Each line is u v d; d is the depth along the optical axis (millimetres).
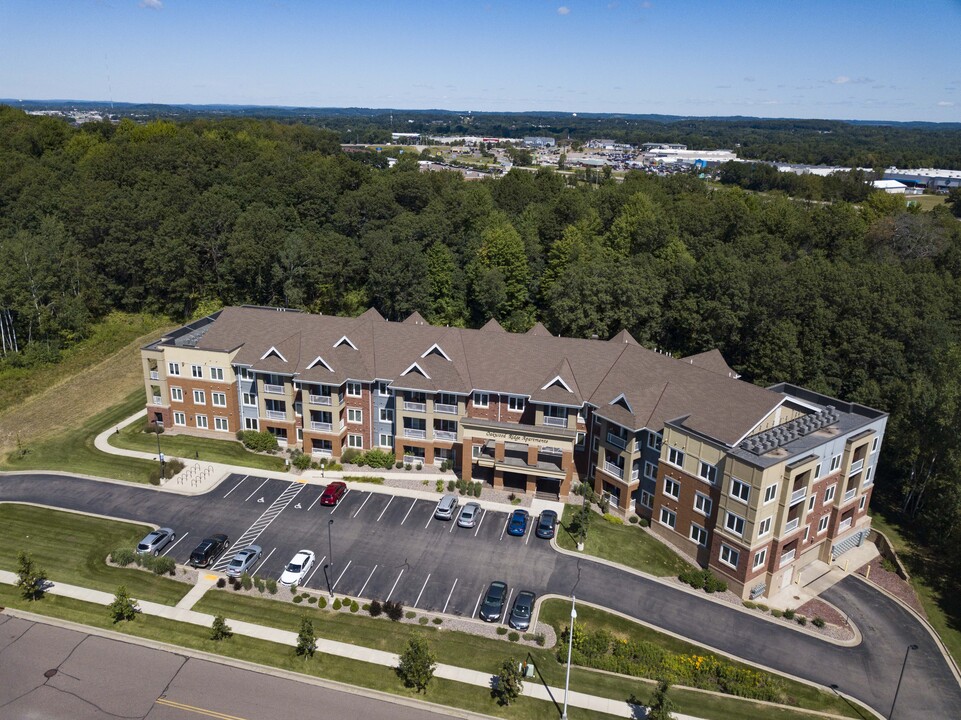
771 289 84562
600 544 55312
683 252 107062
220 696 39312
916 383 64250
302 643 42125
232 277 106625
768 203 139375
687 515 54219
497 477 62719
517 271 107500
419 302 103500
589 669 42406
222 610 46469
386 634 44656
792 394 62281
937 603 50750
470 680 41094
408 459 66688
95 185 115062
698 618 47562
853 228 120438
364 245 108562
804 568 54344
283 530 55906
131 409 77938
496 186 156375
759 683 41562
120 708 38219
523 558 53094
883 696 41500
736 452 49438
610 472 60906
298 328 70625
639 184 151750
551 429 60562
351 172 145750
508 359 65875
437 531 56250
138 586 48625
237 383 70125
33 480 62656
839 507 54125
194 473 64312
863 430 54594
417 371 64625
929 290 83625
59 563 50812
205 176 130125
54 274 94062
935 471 60656
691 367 59875
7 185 112438
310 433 67562
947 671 43969
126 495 60531
